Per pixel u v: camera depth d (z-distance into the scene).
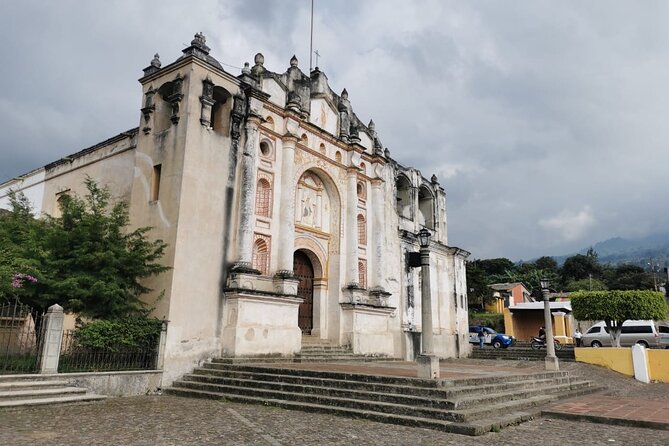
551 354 20.27
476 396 12.67
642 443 9.77
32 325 16.45
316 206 24.75
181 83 19.05
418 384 12.80
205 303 18.00
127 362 15.91
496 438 9.95
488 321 55.06
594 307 28.58
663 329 35.38
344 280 24.72
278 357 19.38
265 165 21.34
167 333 16.66
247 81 21.09
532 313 51.47
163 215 18.14
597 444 9.60
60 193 25.33
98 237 17.00
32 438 9.03
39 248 16.33
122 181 21.48
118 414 11.85
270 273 20.80
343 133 26.09
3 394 12.40
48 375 13.79
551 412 12.80
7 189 29.53
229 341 18.09
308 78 25.50
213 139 19.25
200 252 18.12
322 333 23.92
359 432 10.26
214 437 9.42
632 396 17.95
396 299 27.81
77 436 9.29
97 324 15.58
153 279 17.62
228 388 15.11
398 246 28.83
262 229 20.78
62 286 15.62
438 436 10.05
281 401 13.52
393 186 29.48
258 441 9.17
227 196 19.45
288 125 22.45
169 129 19.05
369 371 15.35
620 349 24.66
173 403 13.94
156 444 8.77
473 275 62.97
